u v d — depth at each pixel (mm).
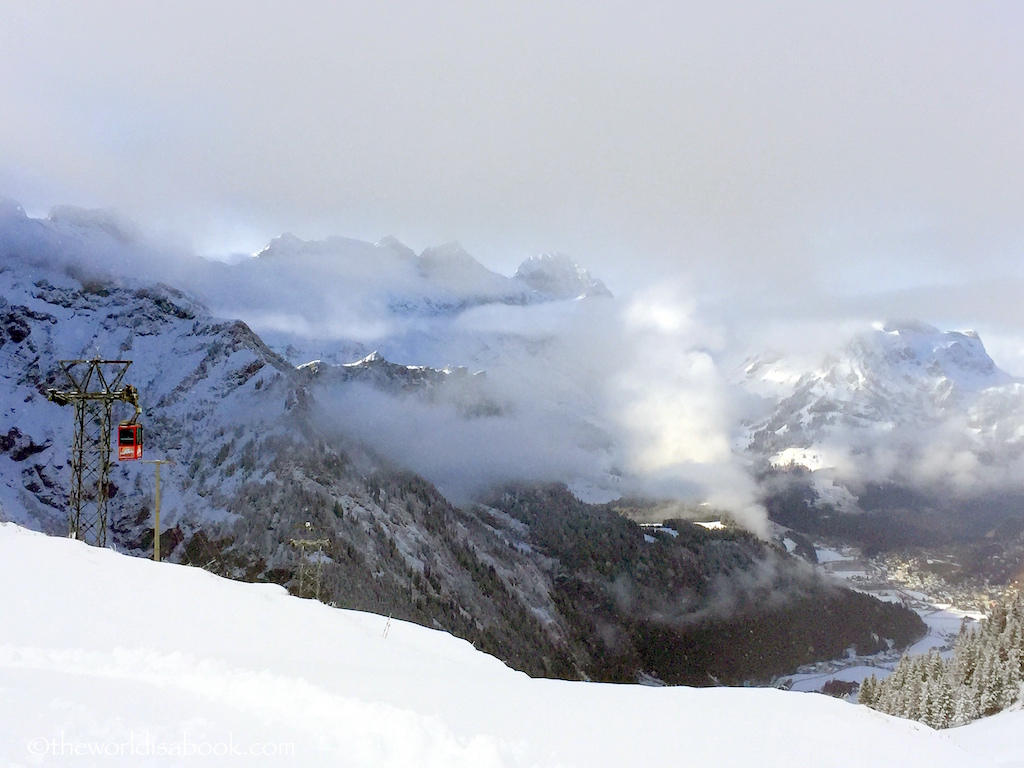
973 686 112188
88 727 12914
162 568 26141
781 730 19047
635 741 16609
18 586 22016
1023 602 126625
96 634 20016
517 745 14625
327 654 22141
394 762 13102
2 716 12898
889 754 18969
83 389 55656
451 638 30156
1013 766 44844
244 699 15484
